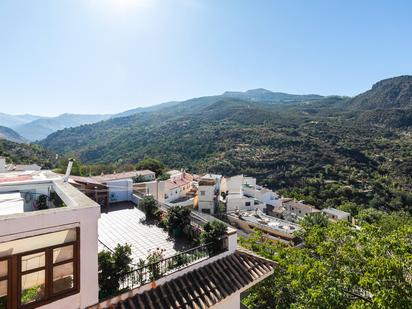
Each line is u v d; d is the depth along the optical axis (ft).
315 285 36.45
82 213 17.47
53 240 16.61
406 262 30.55
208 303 22.50
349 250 37.99
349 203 194.80
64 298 16.81
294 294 43.24
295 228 116.37
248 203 158.30
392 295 26.84
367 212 160.25
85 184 45.62
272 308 44.45
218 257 28.07
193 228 32.81
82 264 17.54
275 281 44.32
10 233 14.78
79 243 17.43
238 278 26.37
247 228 127.54
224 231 29.53
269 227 117.08
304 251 48.29
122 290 21.17
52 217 16.22
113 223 38.14
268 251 58.95
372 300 29.55
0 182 24.43
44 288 16.25
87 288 17.78
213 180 155.02
